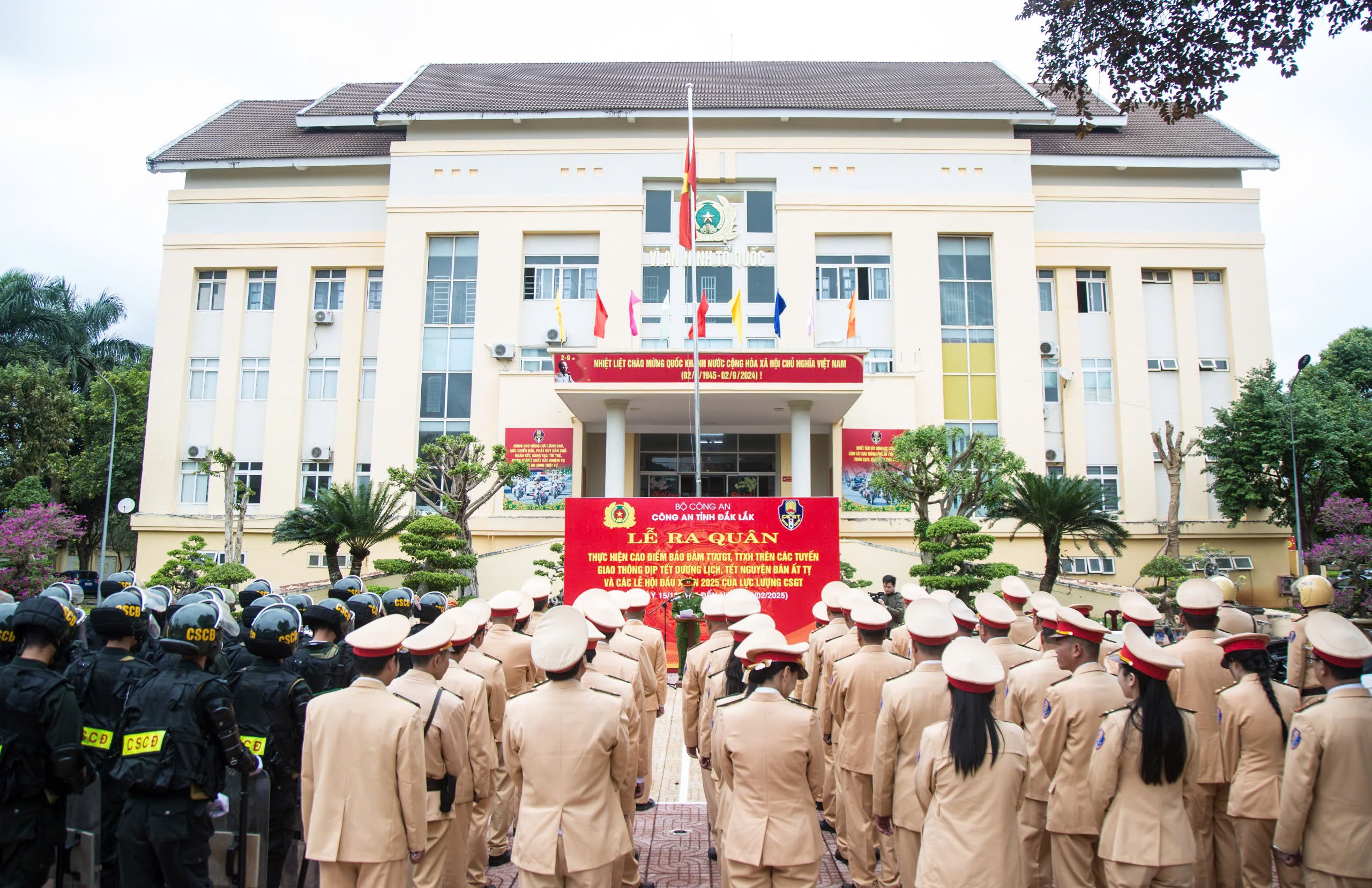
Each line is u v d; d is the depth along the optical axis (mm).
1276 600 23375
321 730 4043
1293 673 5828
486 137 24922
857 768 5258
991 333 24359
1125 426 24688
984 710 3760
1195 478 24516
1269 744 4730
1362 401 23047
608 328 23969
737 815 4148
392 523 23031
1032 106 24859
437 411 24234
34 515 18188
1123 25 7762
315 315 25547
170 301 25656
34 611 4316
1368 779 3941
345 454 24938
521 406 23203
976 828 3664
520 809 4090
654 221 24734
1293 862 4105
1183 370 24984
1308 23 7207
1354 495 21875
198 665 4523
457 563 15500
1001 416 23719
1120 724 4035
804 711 4234
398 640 4199
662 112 24297
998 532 23047
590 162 24672
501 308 24250
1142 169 25578
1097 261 25312
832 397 20500
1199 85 7820
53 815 4312
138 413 31781
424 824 4066
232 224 25953
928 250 24266
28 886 4176
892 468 19297
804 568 12719
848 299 24406
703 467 24547
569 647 4137
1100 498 16781
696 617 12547
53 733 4180
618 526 12812
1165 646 6039
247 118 29375
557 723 4066
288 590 18891
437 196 24719
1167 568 18609
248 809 4711
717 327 24188
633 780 5238
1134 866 3879
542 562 18016
